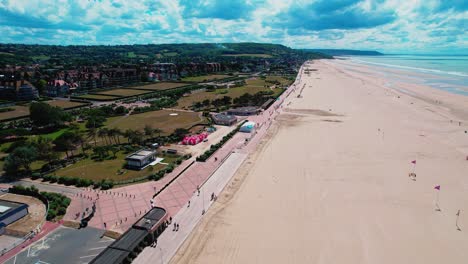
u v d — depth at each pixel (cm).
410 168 9669
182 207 7550
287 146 12019
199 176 9350
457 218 6988
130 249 5644
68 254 5850
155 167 10000
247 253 5925
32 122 14850
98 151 10819
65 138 11006
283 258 5784
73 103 19925
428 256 5803
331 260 5722
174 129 14238
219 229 6694
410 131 13475
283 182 8919
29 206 7638
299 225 6806
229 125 15238
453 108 17562
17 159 9219
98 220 6956
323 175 9325
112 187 8588
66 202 7625
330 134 13362
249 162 10512
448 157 10494
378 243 6178
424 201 7712
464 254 5831
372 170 9581
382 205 7556
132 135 12000
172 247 6066
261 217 7131
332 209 7425
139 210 7388
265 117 16788
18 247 6050
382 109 17850
